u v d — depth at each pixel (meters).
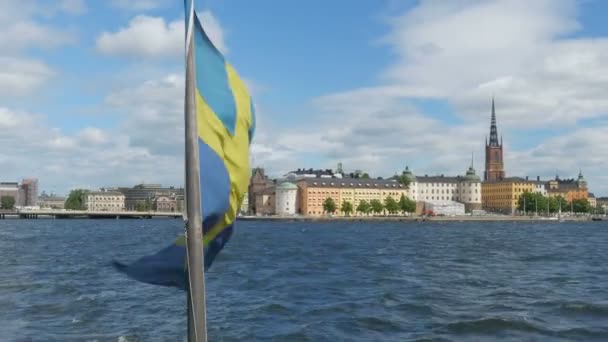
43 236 151.00
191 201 9.98
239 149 10.62
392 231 198.25
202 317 10.00
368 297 43.88
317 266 69.75
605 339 29.89
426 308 38.75
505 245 115.50
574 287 49.78
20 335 31.20
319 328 32.81
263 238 145.88
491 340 29.83
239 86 10.88
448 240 136.25
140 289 47.03
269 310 38.34
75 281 52.38
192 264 9.98
